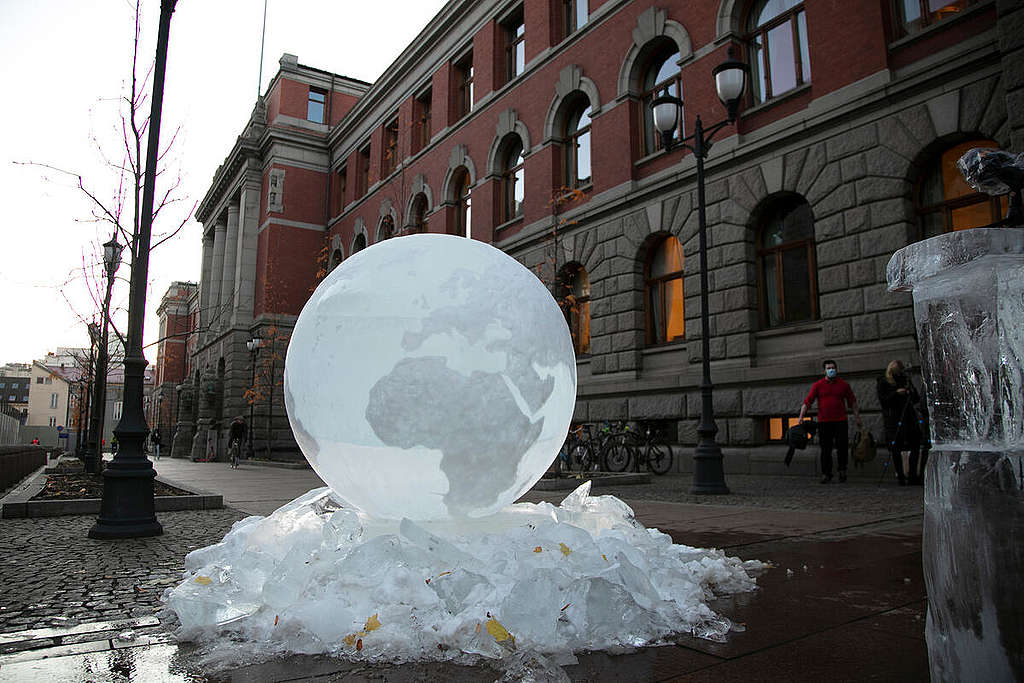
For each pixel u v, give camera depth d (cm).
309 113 3406
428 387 257
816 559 384
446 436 259
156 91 618
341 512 281
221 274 3847
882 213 1066
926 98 1027
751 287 1278
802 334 1198
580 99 1811
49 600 309
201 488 1038
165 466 2248
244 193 3359
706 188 1369
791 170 1209
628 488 976
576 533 272
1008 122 845
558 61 1838
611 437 1380
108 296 1278
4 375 8856
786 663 211
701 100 1406
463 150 2266
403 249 282
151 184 602
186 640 240
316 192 3328
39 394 7638
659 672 204
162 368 5925
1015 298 138
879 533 482
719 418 1287
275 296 3080
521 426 271
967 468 142
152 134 605
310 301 297
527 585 222
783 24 1304
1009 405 138
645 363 1512
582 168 1792
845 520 556
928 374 156
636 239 1525
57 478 1252
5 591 329
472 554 261
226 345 3328
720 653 221
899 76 1077
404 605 234
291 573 248
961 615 140
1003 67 855
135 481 530
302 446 294
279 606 242
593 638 229
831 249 1128
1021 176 156
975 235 142
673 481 1124
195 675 203
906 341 1016
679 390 1377
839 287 1110
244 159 3416
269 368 2961
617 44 1641
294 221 3244
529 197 1898
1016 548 132
